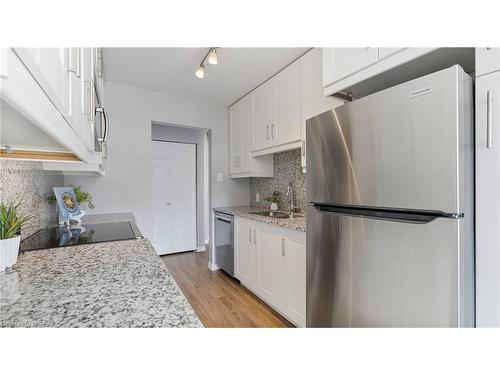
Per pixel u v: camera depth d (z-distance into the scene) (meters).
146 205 2.97
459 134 0.82
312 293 1.38
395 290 0.98
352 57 1.33
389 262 1.01
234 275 2.86
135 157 2.91
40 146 1.08
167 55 2.18
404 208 0.95
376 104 1.04
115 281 0.83
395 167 0.97
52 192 2.09
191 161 4.27
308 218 1.42
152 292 0.74
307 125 1.41
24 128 0.76
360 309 1.12
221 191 3.50
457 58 1.09
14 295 0.72
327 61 1.48
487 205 0.83
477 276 0.86
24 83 0.40
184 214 4.20
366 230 1.09
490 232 0.83
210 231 3.41
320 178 1.32
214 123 3.46
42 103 0.50
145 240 1.42
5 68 0.33
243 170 3.13
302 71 2.15
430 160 0.88
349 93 1.53
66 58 0.61
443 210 0.85
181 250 4.15
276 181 3.11
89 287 0.78
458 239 0.83
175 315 0.61
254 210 3.08
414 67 1.17
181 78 2.65
